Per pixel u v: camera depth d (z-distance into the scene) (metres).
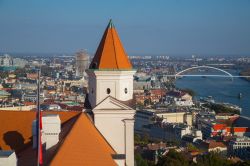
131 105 104.69
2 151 66.50
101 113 101.12
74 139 73.44
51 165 61.81
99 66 102.25
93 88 104.31
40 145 66.31
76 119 88.50
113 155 81.62
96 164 69.50
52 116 75.62
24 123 92.38
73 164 65.38
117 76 102.44
